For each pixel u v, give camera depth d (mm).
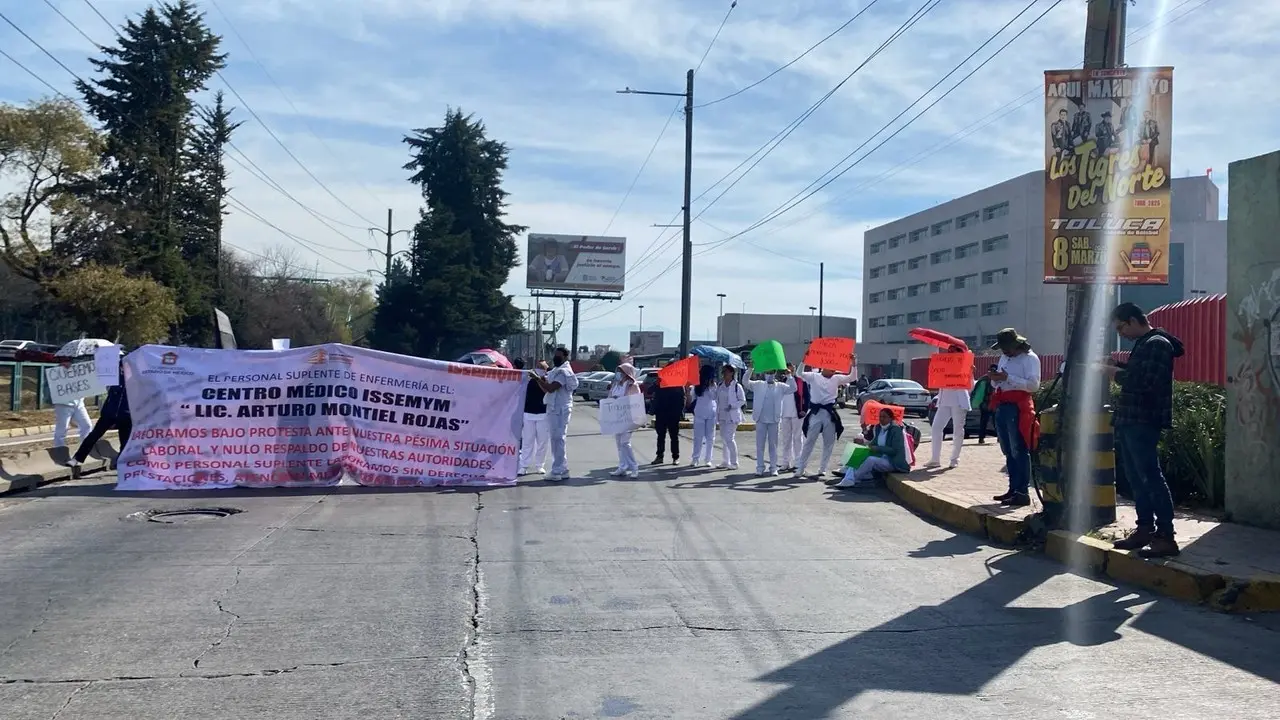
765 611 7016
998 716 5020
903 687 5461
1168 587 7500
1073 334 9438
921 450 17922
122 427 14406
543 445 14992
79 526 10211
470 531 9914
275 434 13227
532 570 8188
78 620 6641
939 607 7180
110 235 43250
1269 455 9094
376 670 5668
